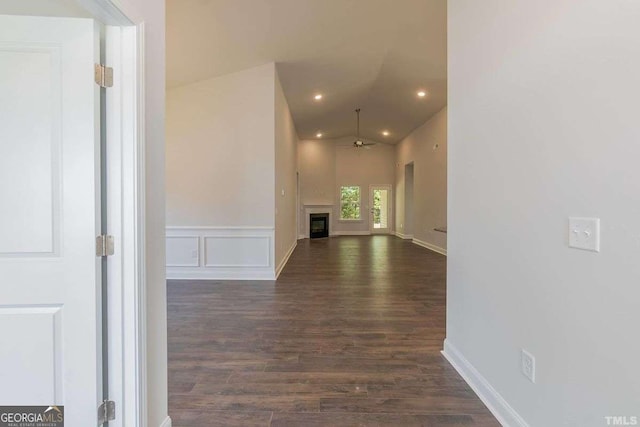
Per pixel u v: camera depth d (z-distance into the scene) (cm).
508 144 165
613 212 108
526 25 150
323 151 1164
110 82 136
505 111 167
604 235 111
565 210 128
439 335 286
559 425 132
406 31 437
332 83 609
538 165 143
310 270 570
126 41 136
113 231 138
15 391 133
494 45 177
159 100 158
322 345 266
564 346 129
